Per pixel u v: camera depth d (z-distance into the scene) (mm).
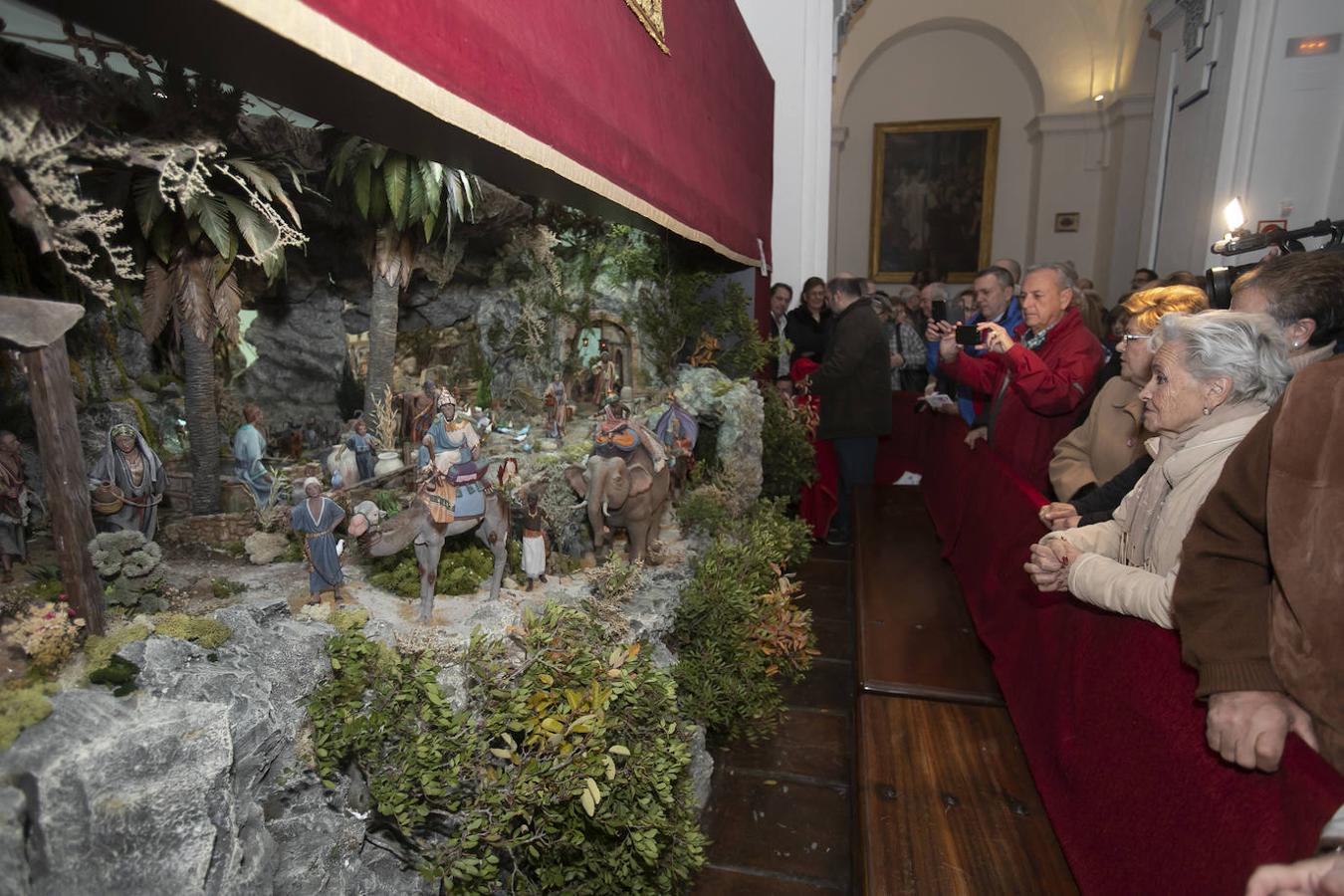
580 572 3234
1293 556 1434
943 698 3559
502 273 4387
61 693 1391
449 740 2021
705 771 3281
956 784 2902
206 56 1271
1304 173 7676
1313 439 1432
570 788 2066
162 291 2518
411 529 2486
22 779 1221
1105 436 3363
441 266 3715
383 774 1986
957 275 17453
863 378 6203
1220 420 2023
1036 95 16250
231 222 2357
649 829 2258
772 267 7809
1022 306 4266
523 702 2201
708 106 4168
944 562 5504
